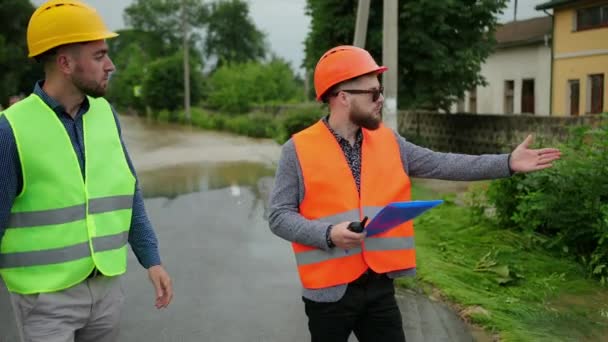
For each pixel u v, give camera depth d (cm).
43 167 252
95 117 273
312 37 1909
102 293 270
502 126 1705
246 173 1589
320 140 289
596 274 618
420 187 1220
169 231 910
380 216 257
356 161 291
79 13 255
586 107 2356
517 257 665
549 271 630
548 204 642
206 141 2834
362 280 285
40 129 254
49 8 255
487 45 1823
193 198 1204
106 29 263
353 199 285
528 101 2845
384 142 297
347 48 287
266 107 3753
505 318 512
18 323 267
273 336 503
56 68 258
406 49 1781
